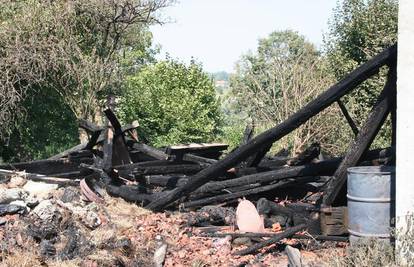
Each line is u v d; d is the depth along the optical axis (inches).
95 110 865.5
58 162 482.6
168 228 324.2
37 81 780.0
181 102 959.0
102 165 416.8
